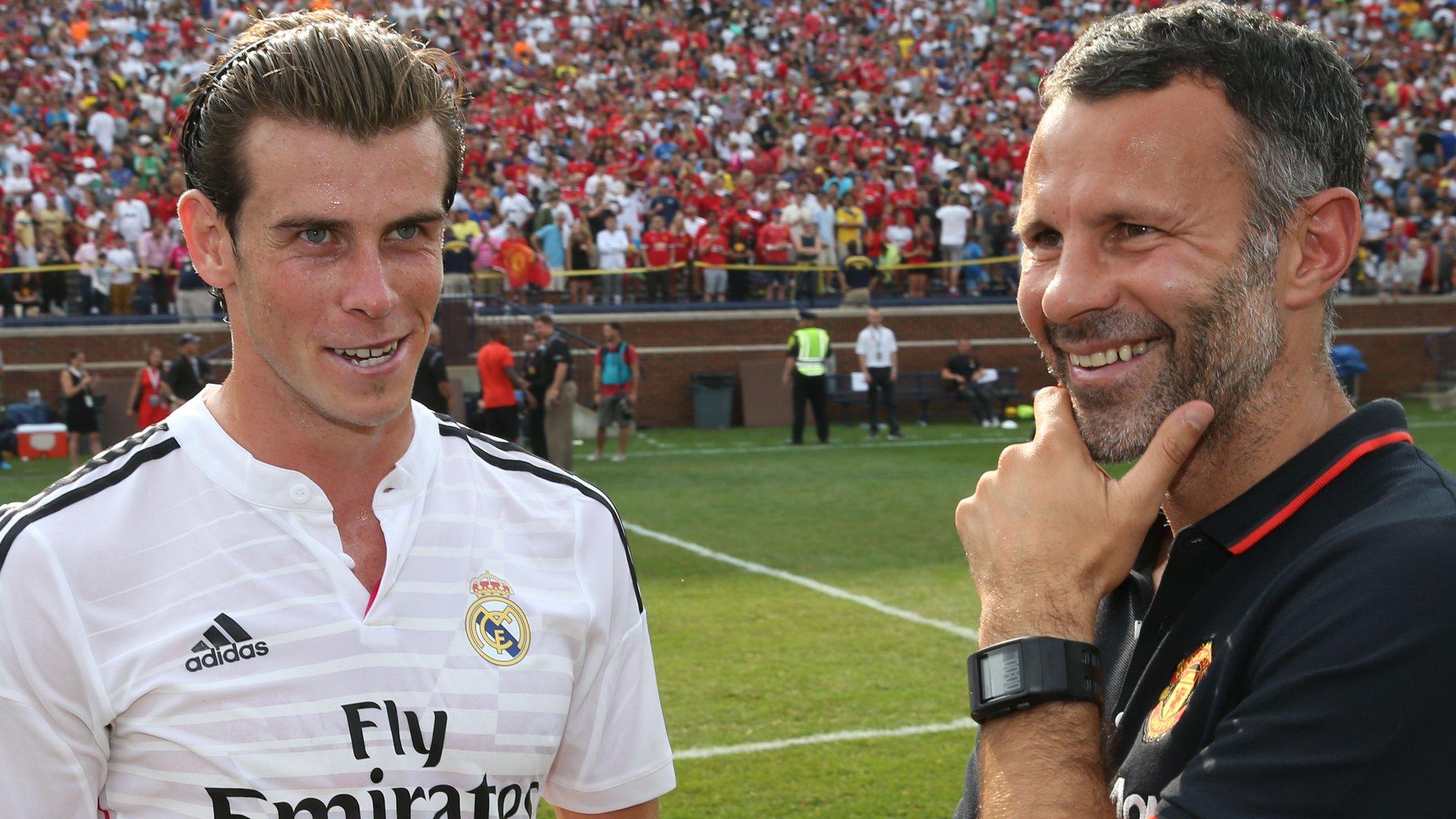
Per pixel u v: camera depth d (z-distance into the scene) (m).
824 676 6.20
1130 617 1.74
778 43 31.20
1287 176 1.47
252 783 1.54
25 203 19.55
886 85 29.14
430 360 11.63
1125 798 1.51
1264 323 1.49
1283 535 1.47
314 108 1.51
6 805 1.52
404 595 1.65
